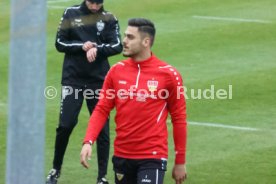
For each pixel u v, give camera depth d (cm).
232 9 4966
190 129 2845
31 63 863
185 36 4322
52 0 4994
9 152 881
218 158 2530
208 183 2302
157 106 1653
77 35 2186
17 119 874
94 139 1681
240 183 2303
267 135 2773
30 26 841
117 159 1683
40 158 883
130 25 1658
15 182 880
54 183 2266
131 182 1709
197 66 3741
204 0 5097
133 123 1653
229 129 2845
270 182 2311
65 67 2231
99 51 2183
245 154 2567
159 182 1644
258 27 4531
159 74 1652
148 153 1648
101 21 2180
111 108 1705
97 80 2231
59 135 2231
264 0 5191
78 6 2125
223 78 3519
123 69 1672
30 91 871
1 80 3403
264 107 3112
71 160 2516
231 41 4231
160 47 4091
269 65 3744
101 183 2262
